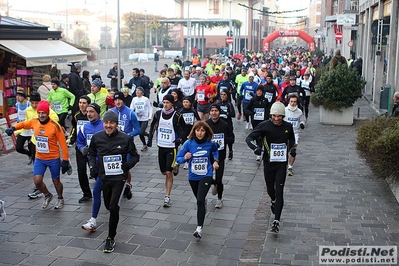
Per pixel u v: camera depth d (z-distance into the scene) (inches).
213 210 327.9
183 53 2586.1
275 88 554.3
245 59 1686.8
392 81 719.1
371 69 991.0
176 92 434.3
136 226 297.0
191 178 285.7
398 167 333.4
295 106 413.7
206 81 558.6
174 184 387.2
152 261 249.9
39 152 320.5
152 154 497.7
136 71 656.4
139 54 2271.2
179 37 3093.0
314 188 373.7
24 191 370.9
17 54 612.4
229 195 361.4
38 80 705.6
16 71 669.3
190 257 255.1
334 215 311.9
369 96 973.2
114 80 804.0
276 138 288.0
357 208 325.7
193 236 282.7
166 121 335.9
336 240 271.0
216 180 322.0
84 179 339.3
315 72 1083.3
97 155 272.8
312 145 539.2
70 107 540.7
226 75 666.2
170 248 266.1
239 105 704.4
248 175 418.3
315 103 697.6
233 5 2910.9
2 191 370.6
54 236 281.6
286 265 240.4
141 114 503.2
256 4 3225.9
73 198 352.2
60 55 682.8
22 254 257.3
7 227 295.3
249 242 273.1
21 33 665.6
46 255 256.2
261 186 385.7
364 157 382.0
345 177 405.7
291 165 411.5
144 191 368.5
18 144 384.5
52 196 334.3
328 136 592.4
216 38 2893.7
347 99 661.3
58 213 320.8
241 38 2935.5
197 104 569.0
